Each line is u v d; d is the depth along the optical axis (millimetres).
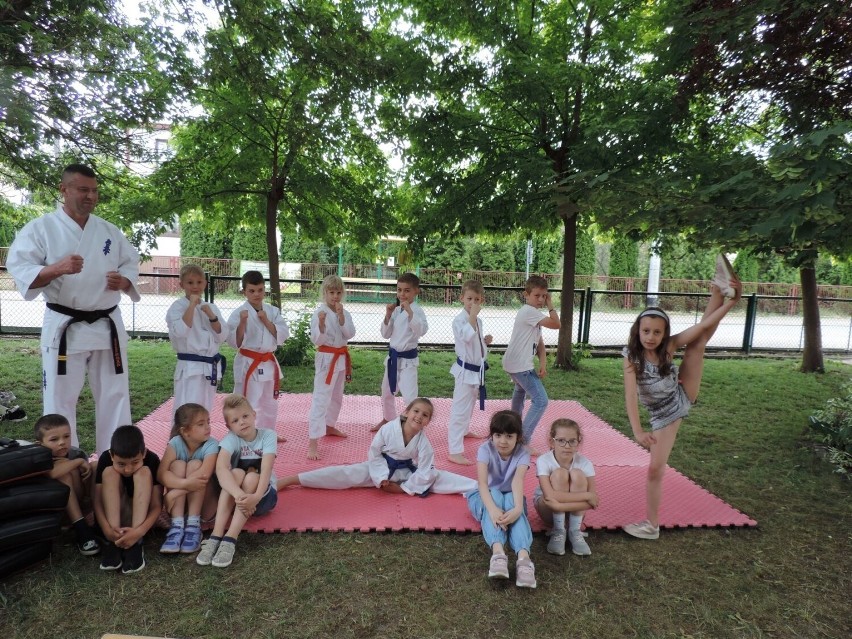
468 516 3434
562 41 6977
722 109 5746
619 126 5883
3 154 5332
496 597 2668
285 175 7766
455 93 7180
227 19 6270
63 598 2537
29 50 4633
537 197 7309
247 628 2381
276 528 3215
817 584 2887
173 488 3014
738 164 4035
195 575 2748
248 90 6797
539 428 5406
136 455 2857
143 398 5785
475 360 4406
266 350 4434
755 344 11914
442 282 19203
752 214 3432
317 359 4480
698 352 3170
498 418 3211
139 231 7316
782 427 5570
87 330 3447
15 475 2691
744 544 3277
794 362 9336
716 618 2576
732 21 4781
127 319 11891
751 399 6648
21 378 6188
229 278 9336
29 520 2705
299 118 7148
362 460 4355
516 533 2955
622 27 6840
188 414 3121
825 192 2838
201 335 4012
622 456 4652
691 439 5156
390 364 4840
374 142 7703
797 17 4500
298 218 8336
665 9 6180
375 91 7238
